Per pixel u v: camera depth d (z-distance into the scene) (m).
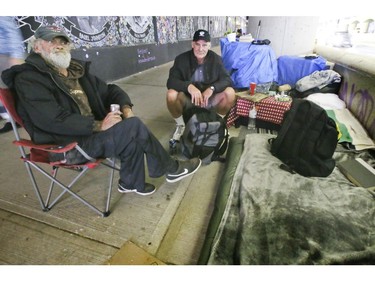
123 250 1.17
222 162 1.96
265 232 1.13
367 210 1.23
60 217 1.41
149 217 1.40
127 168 1.42
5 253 1.18
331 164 1.53
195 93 2.08
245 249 1.06
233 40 3.11
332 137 1.51
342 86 2.55
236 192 1.46
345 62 2.43
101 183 1.73
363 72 2.06
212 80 2.34
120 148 1.36
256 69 2.73
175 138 2.24
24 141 1.22
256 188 1.41
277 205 1.28
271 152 1.80
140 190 1.51
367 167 1.55
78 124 1.29
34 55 1.30
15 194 1.60
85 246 1.22
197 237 1.26
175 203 1.51
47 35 1.27
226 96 2.31
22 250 1.20
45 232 1.30
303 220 1.18
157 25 6.47
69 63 1.42
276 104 2.25
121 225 1.35
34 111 1.22
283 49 3.65
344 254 1.03
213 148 1.91
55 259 1.15
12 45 2.60
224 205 1.37
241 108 2.43
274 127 2.40
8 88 1.23
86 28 3.96
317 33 3.60
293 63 2.98
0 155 2.08
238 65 2.74
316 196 1.34
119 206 1.50
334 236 1.11
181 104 2.31
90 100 1.61
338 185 1.43
